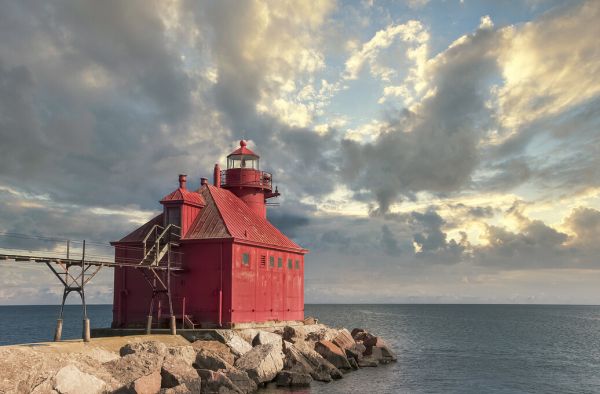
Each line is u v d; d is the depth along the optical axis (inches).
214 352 1336.1
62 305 1228.5
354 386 1475.1
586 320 6545.3
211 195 1784.0
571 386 1673.2
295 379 1400.1
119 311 1658.5
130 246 1688.0
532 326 5083.7
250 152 2078.0
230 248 1578.5
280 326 1785.2
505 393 1545.3
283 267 1862.7
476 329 4510.3
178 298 1600.6
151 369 1069.1
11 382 869.2
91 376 967.0
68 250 1222.9
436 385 1604.3
